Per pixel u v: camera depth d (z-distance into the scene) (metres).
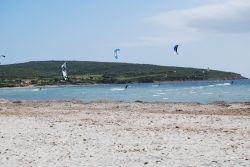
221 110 38.47
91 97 86.94
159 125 26.86
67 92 130.62
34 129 25.33
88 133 23.17
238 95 79.81
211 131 23.27
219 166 14.67
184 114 34.81
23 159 16.42
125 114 34.97
